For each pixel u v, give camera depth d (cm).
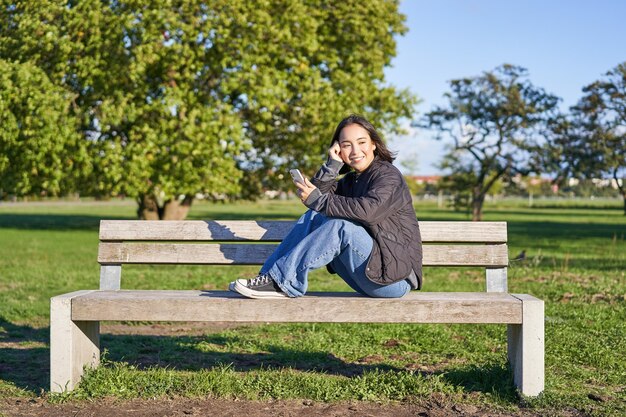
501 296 451
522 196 11438
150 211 2972
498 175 4644
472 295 455
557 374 512
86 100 2369
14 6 2445
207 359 574
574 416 412
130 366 511
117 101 2292
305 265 427
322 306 424
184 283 1112
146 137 2286
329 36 2728
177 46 2267
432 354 593
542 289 972
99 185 2364
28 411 426
